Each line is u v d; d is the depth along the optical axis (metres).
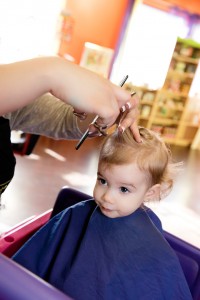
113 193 0.75
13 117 0.77
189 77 5.52
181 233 2.47
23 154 3.13
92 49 4.39
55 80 0.43
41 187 2.58
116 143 0.74
